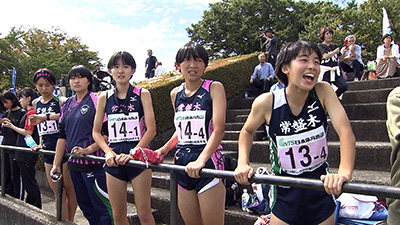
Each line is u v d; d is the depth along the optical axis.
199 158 2.00
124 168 2.59
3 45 30.41
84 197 3.10
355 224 2.46
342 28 23.86
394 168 1.55
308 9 30.05
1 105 5.01
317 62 1.65
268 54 9.23
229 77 8.20
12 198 3.91
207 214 2.24
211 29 29.92
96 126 2.73
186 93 2.37
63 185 3.36
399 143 1.48
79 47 45.31
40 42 41.75
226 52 30.06
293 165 1.74
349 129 1.58
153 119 2.64
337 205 2.51
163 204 3.86
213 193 2.22
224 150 5.43
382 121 4.46
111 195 2.65
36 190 4.16
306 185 1.44
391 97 1.58
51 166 3.65
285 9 29.30
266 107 1.78
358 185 1.30
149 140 2.58
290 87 1.71
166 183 4.37
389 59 7.23
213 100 2.24
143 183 2.58
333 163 4.12
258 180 1.60
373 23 22.73
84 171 2.94
